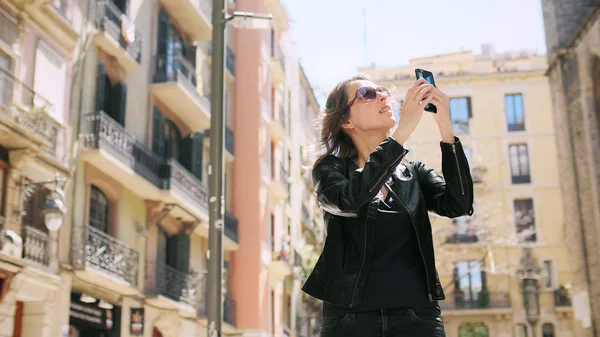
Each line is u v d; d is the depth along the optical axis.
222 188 13.59
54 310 18.89
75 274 19.88
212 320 12.90
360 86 2.86
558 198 47.53
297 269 39.69
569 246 25.48
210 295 13.04
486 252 43.53
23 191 17.98
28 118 17.72
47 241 18.59
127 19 23.11
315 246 51.38
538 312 45.84
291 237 40.47
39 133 18.09
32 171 18.42
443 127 2.67
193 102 26.52
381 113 2.80
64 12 20.06
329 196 2.55
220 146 13.82
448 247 45.47
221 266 13.22
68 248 19.84
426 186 2.81
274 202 36.12
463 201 2.70
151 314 24.59
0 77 17.19
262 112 33.91
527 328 45.72
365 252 2.54
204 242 29.59
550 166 48.03
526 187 47.78
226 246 31.08
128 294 22.84
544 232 47.03
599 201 23.94
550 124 48.62
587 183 24.67
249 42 33.94
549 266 46.56
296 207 43.16
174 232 26.77
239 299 31.33
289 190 40.75
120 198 22.88
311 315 44.16
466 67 50.12
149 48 25.69
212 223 13.35
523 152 48.41
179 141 28.08
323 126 2.91
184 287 26.25
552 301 45.97
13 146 17.70
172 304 24.92
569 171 25.61
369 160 2.50
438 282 2.57
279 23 38.69
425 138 39.31
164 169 24.97
